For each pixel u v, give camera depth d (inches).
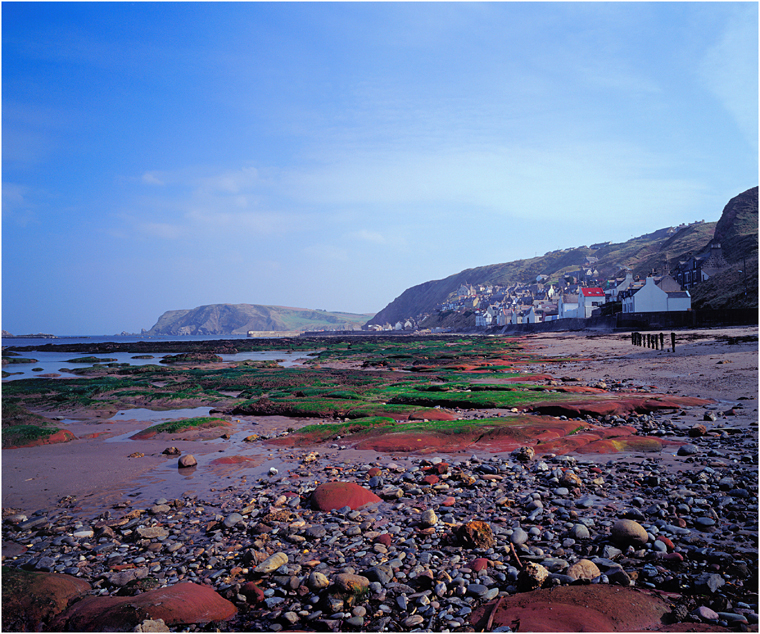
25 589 170.4
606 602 151.0
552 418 491.2
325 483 299.3
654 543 194.5
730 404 522.6
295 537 221.5
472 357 1496.1
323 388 795.4
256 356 2433.6
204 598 167.6
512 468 330.3
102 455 418.0
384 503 272.5
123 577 188.4
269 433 505.4
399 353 1961.1
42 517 269.3
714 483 273.0
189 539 231.0
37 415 564.7
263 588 178.7
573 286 6259.8
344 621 153.9
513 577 177.9
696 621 141.9
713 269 3848.4
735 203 4616.1
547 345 2028.8
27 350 3312.0
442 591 169.0
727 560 178.2
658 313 2588.6
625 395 607.8
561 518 233.9
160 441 476.4
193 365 1760.6
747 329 1766.7
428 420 520.1
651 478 282.8
